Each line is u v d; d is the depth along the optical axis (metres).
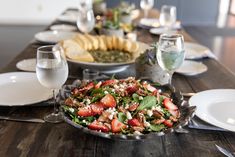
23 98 1.03
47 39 1.80
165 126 0.80
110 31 1.82
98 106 0.85
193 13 5.16
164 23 2.02
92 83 0.98
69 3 4.90
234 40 4.39
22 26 4.90
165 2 5.05
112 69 1.29
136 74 1.20
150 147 0.81
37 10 4.92
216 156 0.78
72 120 0.81
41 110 0.98
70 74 1.28
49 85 0.91
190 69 1.36
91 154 0.77
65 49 1.35
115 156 0.77
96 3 2.69
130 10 2.35
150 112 0.83
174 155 0.78
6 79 1.16
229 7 5.31
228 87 1.21
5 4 4.85
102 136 0.75
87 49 1.49
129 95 0.91
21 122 0.91
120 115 0.81
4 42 4.19
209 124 0.90
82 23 1.79
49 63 0.89
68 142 0.82
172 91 0.98
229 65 3.38
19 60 1.45
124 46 1.50
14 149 0.78
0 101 1.00
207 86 1.21
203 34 4.67
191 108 0.86
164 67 1.06
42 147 0.79
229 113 0.98
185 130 0.88
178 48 1.03
